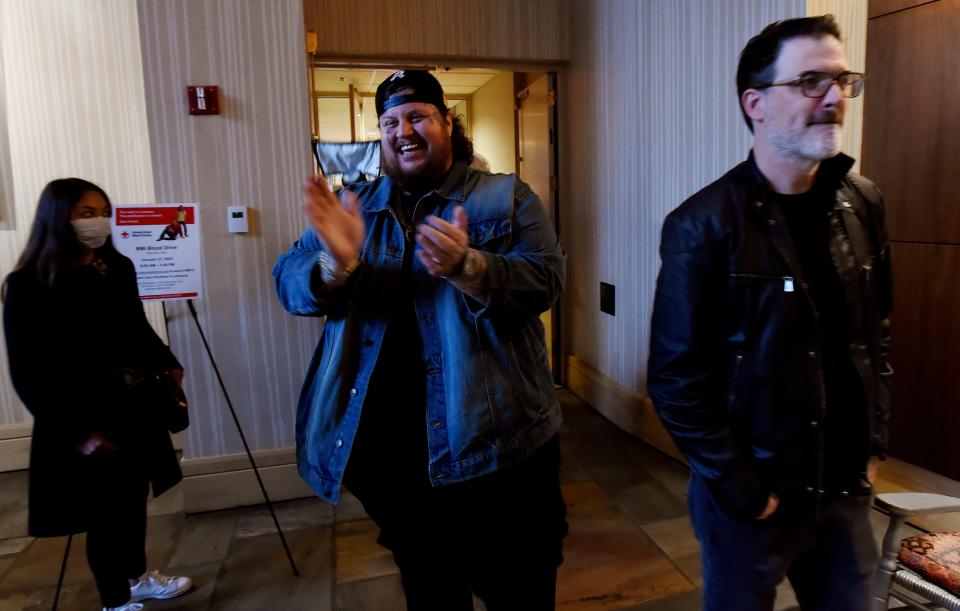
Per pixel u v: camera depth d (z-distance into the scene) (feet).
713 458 3.58
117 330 5.88
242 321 8.94
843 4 7.10
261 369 9.07
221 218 8.69
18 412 10.63
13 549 8.16
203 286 8.77
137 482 6.18
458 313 4.14
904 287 8.19
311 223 3.76
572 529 8.11
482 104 20.98
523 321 4.16
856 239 3.64
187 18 8.32
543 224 4.41
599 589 6.84
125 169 10.43
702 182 8.79
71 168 10.29
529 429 4.29
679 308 3.58
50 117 10.15
